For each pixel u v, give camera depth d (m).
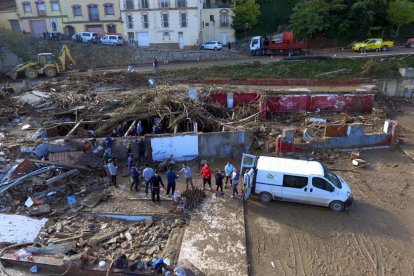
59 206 15.25
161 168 18.39
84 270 11.52
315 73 37.22
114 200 15.67
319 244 13.37
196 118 23.28
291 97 27.09
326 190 15.12
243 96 27.48
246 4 49.00
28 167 17.02
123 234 13.62
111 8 49.00
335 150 20.72
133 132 22.52
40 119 24.95
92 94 29.36
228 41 50.19
